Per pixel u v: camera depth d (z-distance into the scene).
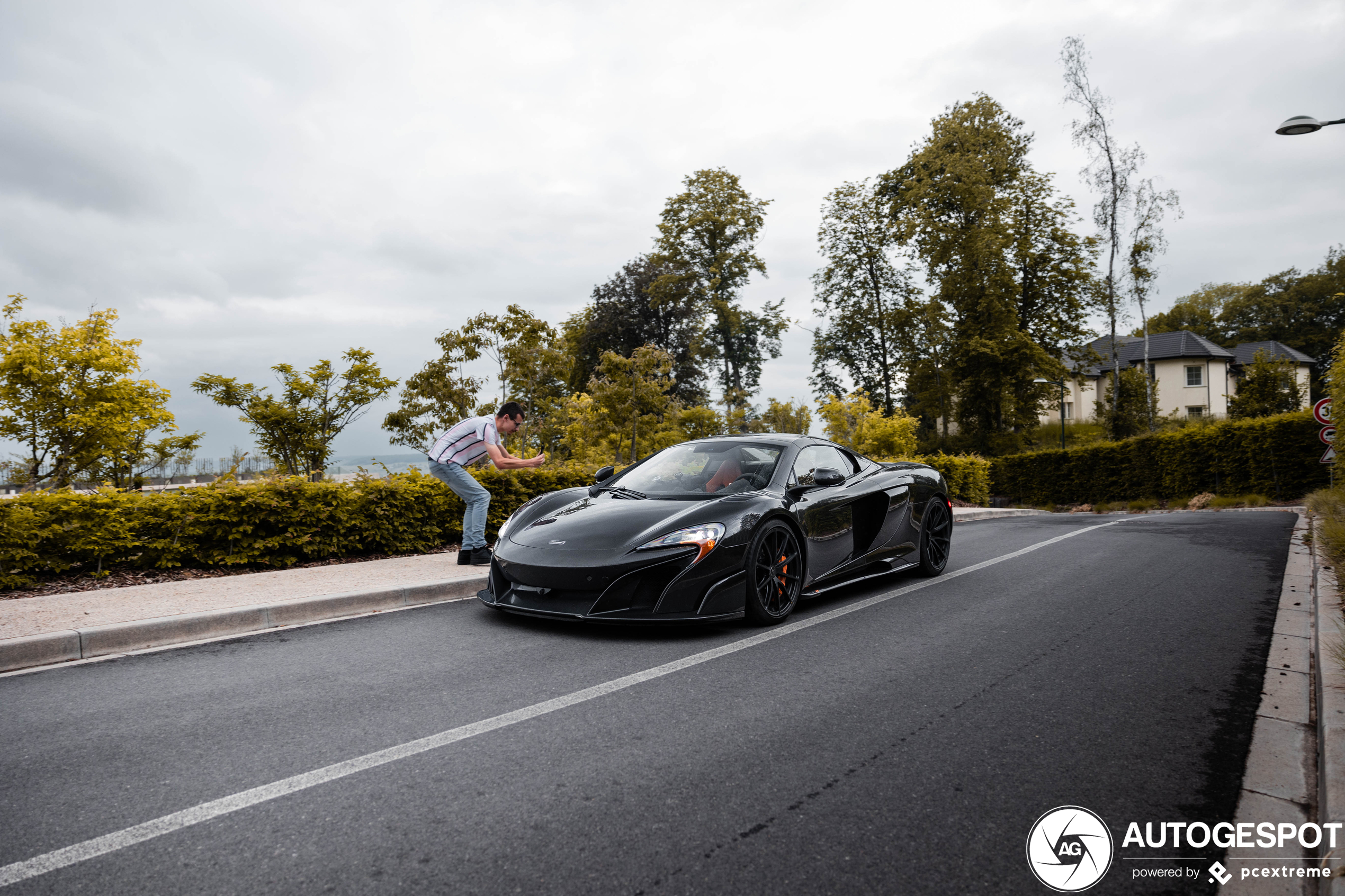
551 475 8.70
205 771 2.46
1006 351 32.56
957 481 17.89
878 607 5.11
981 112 32.47
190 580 5.79
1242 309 59.97
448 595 5.54
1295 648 4.00
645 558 4.16
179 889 1.77
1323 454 15.98
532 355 12.21
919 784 2.38
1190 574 6.30
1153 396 33.16
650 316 38.53
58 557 5.67
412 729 2.85
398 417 12.43
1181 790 2.36
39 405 15.45
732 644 4.10
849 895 1.77
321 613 4.88
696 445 5.75
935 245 33.50
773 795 2.29
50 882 1.80
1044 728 2.87
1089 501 22.91
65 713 3.05
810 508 4.96
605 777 2.41
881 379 39.88
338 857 1.92
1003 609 5.04
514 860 1.91
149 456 16.62
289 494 6.60
